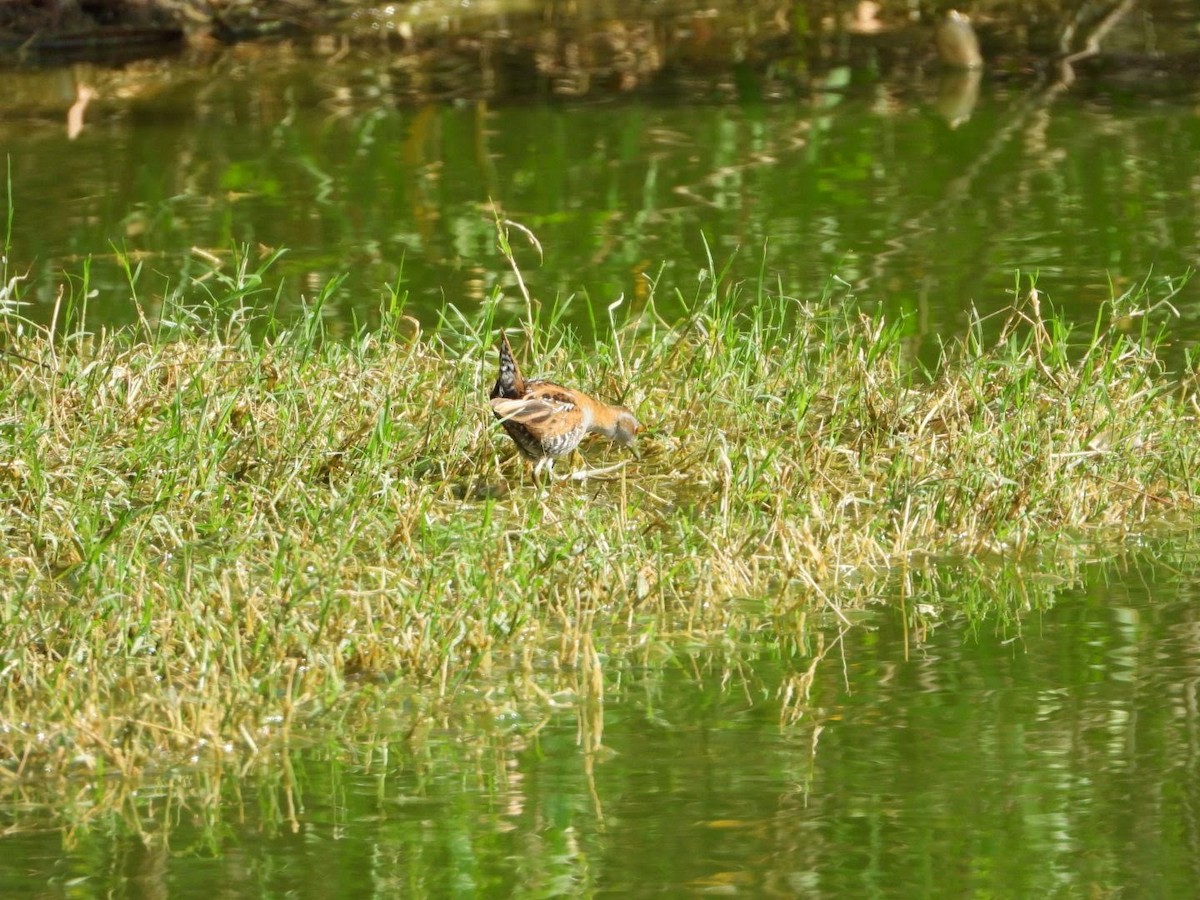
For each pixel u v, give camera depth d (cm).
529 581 1017
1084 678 931
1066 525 1177
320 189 2084
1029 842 755
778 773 827
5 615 944
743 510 1177
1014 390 1306
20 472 1147
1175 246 1758
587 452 1324
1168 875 726
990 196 1984
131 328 1556
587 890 723
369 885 729
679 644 991
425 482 1188
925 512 1162
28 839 772
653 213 1952
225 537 1102
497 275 1733
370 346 1430
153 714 870
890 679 938
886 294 1641
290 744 865
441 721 891
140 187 2092
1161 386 1320
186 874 740
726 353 1398
